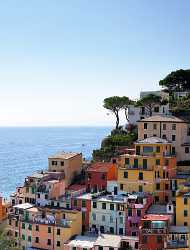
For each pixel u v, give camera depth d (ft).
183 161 436.35
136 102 548.31
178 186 393.09
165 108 516.32
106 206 385.50
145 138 447.42
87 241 364.38
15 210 407.85
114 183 412.77
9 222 402.93
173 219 368.27
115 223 381.40
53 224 381.19
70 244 358.43
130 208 375.66
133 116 533.55
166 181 401.08
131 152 445.78
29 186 428.97
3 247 275.59
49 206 410.72
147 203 378.53
